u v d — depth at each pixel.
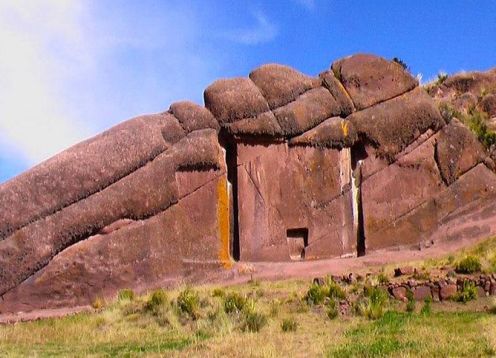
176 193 23.02
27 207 21.20
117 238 22.03
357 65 25.81
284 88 24.77
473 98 30.53
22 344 15.20
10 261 20.66
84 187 21.89
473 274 18.17
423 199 25.03
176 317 16.94
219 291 19.39
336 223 24.61
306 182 24.58
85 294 21.34
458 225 24.66
